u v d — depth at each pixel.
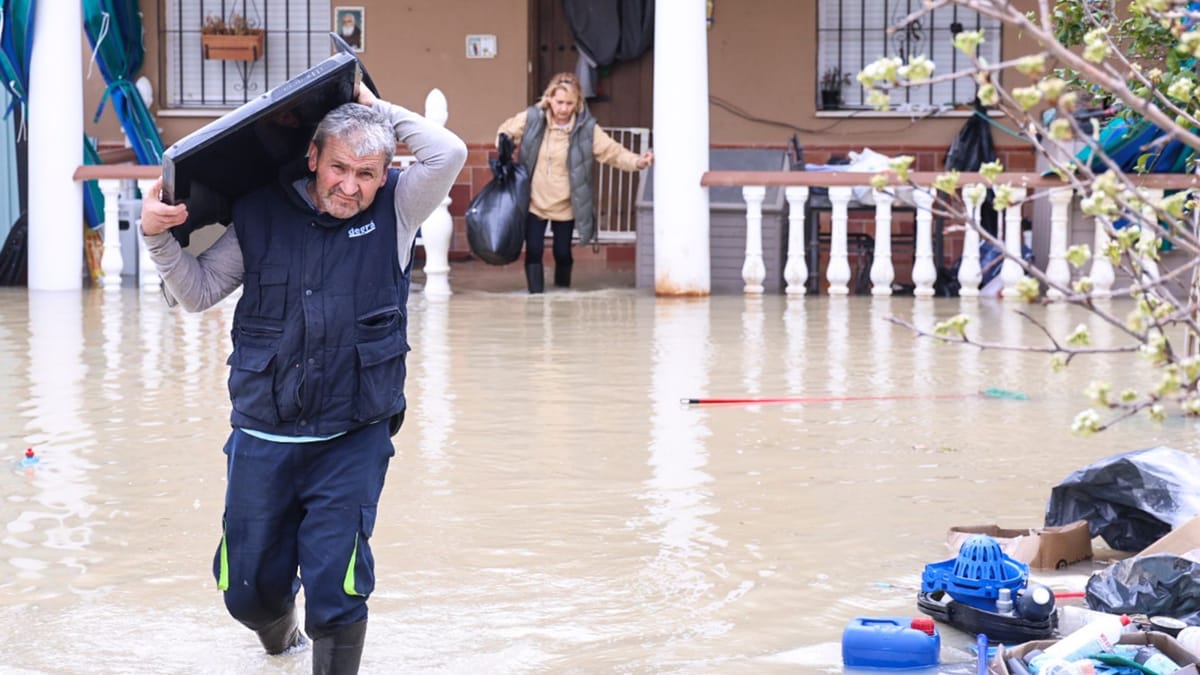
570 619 4.98
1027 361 10.82
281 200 4.21
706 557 5.70
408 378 10.08
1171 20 3.41
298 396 4.11
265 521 4.21
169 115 21.09
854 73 20.70
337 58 4.14
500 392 9.47
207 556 5.71
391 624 4.94
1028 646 4.32
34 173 16.45
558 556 5.73
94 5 17.89
